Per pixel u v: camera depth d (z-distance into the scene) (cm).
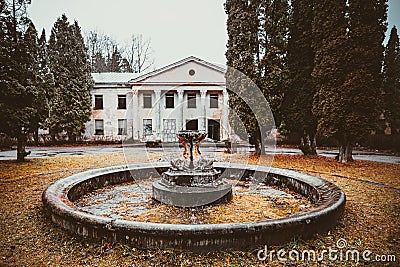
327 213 372
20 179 782
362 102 1006
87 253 322
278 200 577
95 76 2783
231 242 316
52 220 405
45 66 1211
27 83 1120
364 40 1020
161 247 315
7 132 1127
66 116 2366
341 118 1036
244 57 1262
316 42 1145
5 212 475
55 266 301
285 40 1267
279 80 1236
